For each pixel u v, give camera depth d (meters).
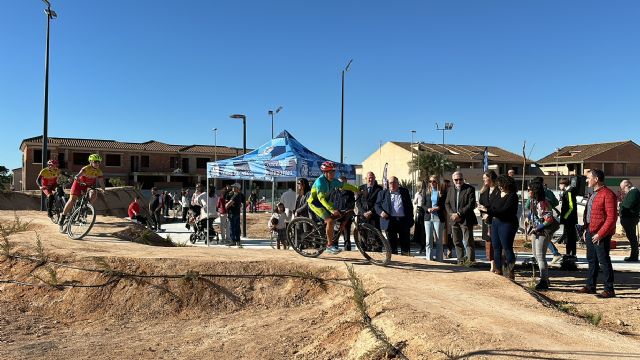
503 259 8.70
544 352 4.14
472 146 69.94
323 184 7.75
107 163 55.59
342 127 23.84
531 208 8.41
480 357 4.00
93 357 5.61
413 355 4.31
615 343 4.58
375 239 7.75
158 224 20.67
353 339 5.16
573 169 64.19
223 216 14.88
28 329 6.75
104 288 7.63
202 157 61.19
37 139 52.47
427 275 7.18
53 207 12.25
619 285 8.66
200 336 6.22
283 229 12.41
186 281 7.48
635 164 63.03
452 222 10.05
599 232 7.53
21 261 8.67
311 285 7.30
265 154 14.20
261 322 6.51
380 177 65.75
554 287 8.50
